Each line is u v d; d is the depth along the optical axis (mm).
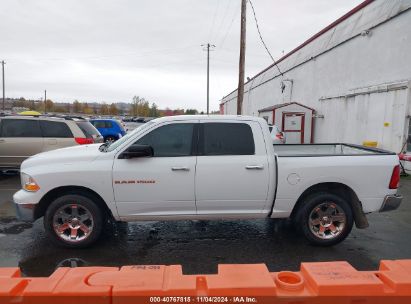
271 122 18953
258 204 4555
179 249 4566
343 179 4543
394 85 10930
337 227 4652
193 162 4418
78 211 4488
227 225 5582
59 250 4496
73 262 4137
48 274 3850
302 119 18328
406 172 10219
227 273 2016
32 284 1928
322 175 4516
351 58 14375
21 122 8789
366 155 4641
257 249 4586
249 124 4590
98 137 10117
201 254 4414
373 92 12352
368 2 13820
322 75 17625
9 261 4168
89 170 4355
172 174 4395
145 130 4504
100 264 4098
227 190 4461
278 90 26094
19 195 4465
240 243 4801
